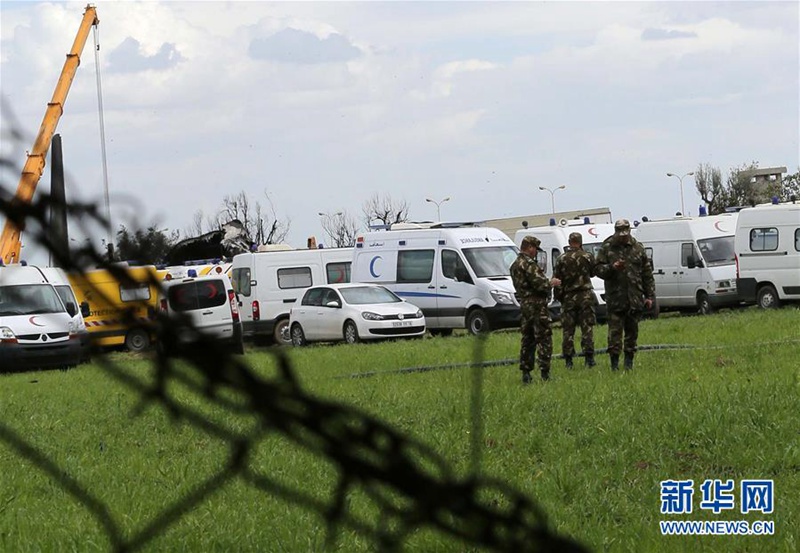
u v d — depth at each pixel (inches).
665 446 961.5
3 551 710.5
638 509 771.4
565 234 3213.6
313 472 857.5
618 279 1571.1
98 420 1310.3
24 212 118.4
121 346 125.8
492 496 730.2
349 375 1759.4
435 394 1373.0
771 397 1131.3
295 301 3243.1
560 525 712.4
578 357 1856.5
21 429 1256.2
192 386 127.4
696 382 1336.1
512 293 2815.0
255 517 759.1
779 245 3075.8
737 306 3312.0
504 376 1584.6
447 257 2930.6
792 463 880.9
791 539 686.5
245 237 3595.0
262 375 128.8
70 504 831.1
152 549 691.4
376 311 2805.1
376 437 134.3
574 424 1076.5
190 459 1013.2
